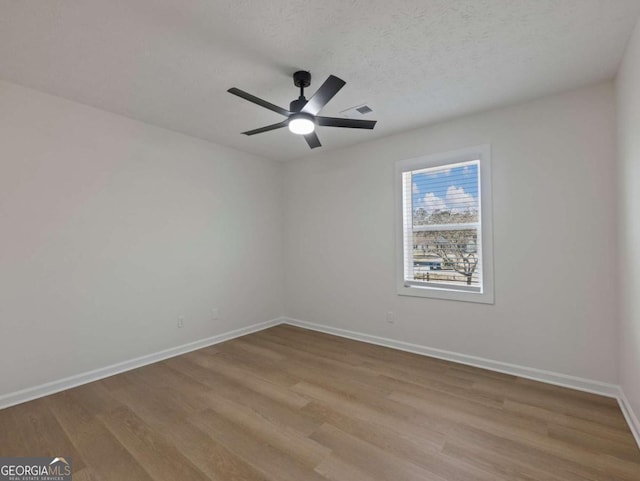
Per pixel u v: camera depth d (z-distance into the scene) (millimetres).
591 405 2348
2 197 2416
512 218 2896
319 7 1690
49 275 2637
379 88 2578
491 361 3029
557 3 1676
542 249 2764
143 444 1946
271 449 1893
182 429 2098
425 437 1996
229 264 4086
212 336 3875
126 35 1906
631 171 2016
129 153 3139
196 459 1811
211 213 3883
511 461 1771
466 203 3221
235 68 2273
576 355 2629
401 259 3604
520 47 2055
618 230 2375
